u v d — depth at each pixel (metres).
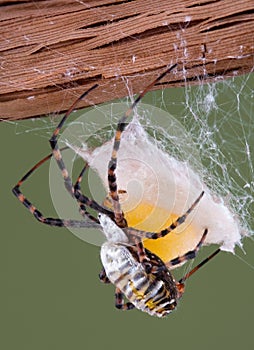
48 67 0.20
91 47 0.19
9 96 0.20
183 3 0.19
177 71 0.20
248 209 0.21
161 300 0.20
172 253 0.21
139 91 0.20
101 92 0.20
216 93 0.21
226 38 0.19
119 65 0.20
